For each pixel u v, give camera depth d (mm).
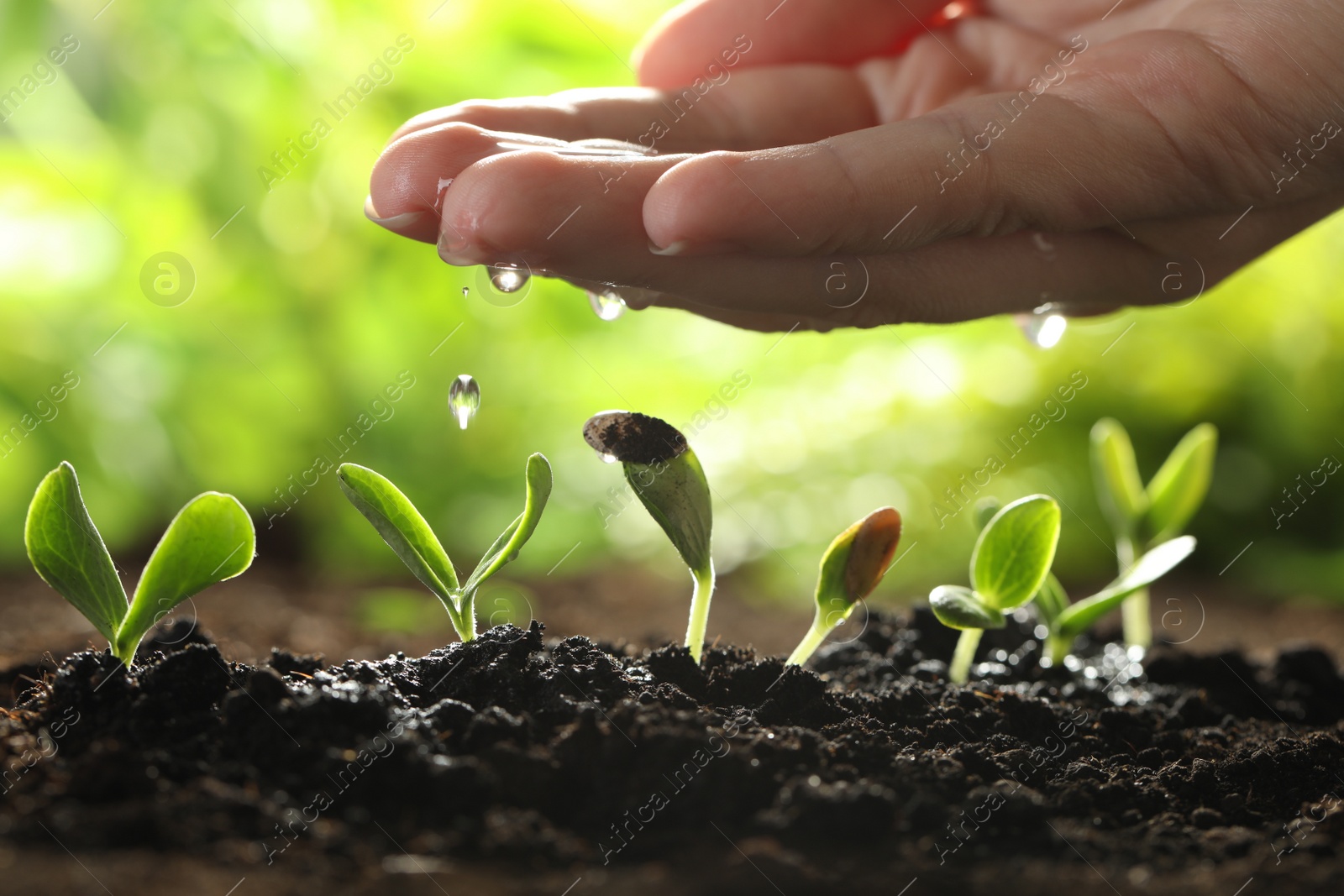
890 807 472
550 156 492
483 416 1004
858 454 1064
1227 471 1125
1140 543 608
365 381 946
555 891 455
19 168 883
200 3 848
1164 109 522
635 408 1082
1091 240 554
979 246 540
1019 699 522
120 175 895
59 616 659
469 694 493
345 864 456
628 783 474
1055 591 568
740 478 1044
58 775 469
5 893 444
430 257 922
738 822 470
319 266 919
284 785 468
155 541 920
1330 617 873
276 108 880
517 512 974
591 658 503
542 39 908
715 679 510
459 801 468
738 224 492
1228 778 501
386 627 695
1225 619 858
